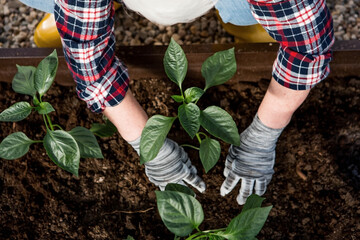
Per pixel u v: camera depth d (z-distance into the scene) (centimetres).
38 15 219
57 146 140
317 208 174
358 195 174
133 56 181
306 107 190
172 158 151
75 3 106
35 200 176
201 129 188
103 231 172
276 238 170
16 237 171
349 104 188
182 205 121
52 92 192
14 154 150
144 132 133
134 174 180
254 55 179
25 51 182
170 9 104
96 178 180
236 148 160
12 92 192
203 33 212
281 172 180
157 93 192
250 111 189
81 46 114
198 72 189
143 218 175
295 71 118
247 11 161
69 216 175
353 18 213
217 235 127
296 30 109
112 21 118
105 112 135
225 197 176
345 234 169
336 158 181
